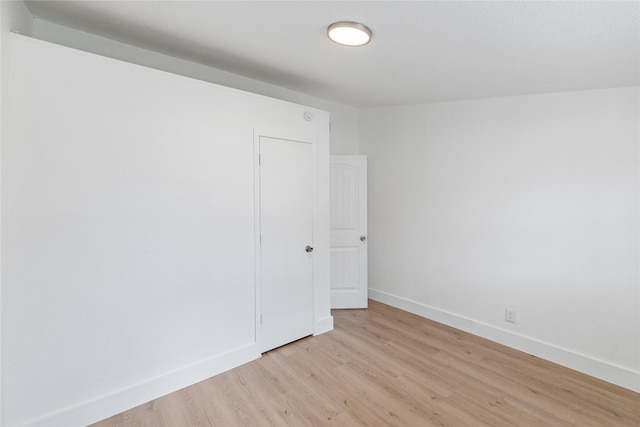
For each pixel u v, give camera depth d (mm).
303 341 2943
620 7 1426
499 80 2469
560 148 2543
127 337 1997
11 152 1621
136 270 2021
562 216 2543
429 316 3486
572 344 2498
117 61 1914
